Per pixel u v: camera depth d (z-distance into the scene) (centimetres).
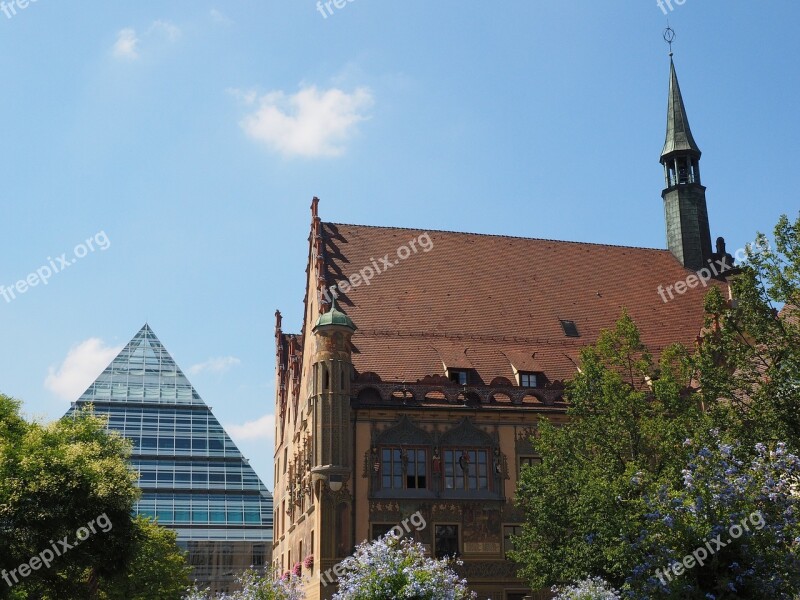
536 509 4266
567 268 6806
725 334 3600
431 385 5516
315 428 5262
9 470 3581
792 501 2908
